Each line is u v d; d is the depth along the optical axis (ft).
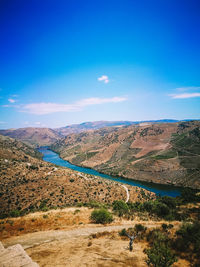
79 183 385.09
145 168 618.85
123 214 102.06
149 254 35.19
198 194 191.42
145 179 561.43
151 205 124.77
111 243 49.49
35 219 79.41
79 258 37.06
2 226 68.03
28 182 373.40
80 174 472.03
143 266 33.86
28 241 52.03
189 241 44.96
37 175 421.18
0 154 582.76
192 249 41.60
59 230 65.67
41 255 39.40
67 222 77.97
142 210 122.52
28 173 429.38
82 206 131.03
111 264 34.04
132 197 349.41
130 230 62.34
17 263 21.49
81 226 72.33
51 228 68.44
